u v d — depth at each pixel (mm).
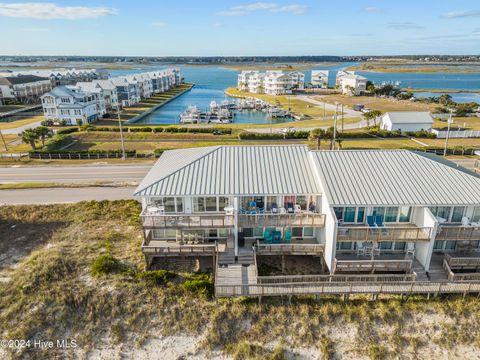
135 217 35344
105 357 20562
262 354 20969
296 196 28422
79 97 90688
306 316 23375
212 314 23266
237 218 27016
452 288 24531
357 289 24359
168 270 27984
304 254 27547
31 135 58375
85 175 47281
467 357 21219
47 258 27281
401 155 30672
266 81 156875
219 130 74375
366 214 27312
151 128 75062
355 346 21703
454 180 28125
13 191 41531
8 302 23422
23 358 20234
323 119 93812
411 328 22859
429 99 127062
